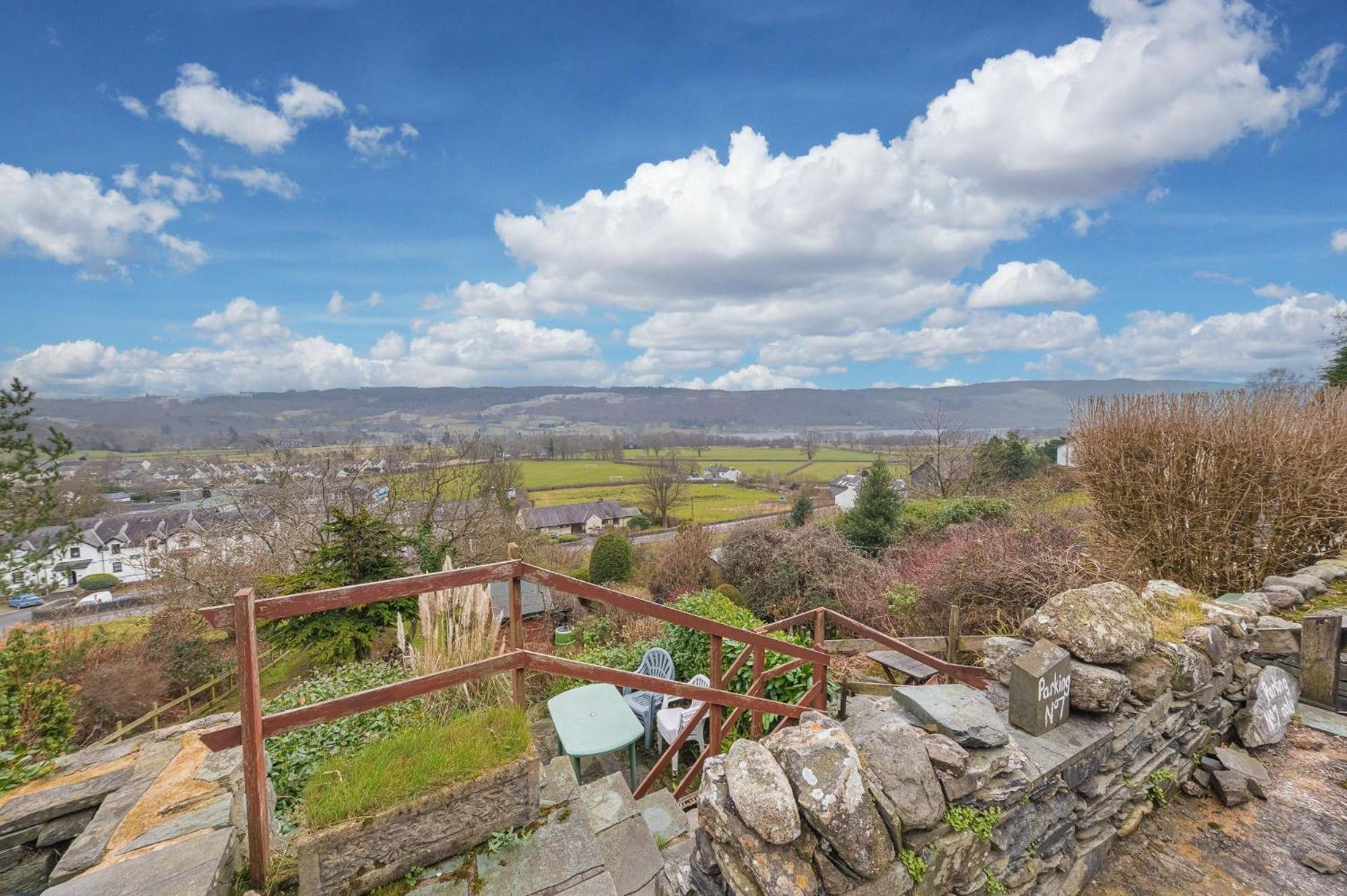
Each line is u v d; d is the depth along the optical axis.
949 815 1.95
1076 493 13.25
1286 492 5.37
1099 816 2.53
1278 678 3.54
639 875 2.22
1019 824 2.18
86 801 2.57
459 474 17.98
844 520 15.27
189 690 13.21
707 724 4.73
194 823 2.19
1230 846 2.61
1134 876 2.45
